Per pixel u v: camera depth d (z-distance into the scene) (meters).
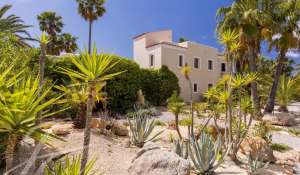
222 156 7.41
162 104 26.73
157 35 34.41
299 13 23.27
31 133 2.00
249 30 21.16
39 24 37.47
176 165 6.20
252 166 7.63
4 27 21.89
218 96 8.96
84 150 2.55
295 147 12.50
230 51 8.58
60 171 2.79
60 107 7.88
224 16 23.20
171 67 30.94
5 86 1.99
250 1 22.64
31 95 2.06
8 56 6.68
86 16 34.72
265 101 24.19
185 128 12.61
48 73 14.78
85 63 2.63
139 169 6.28
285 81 26.95
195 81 33.31
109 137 9.06
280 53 24.25
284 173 8.16
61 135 7.94
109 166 6.54
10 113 1.90
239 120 8.77
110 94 18.89
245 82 8.46
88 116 2.61
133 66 20.69
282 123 19.41
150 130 9.19
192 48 33.47
